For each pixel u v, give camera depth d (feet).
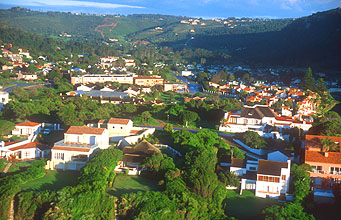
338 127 393.09
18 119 412.36
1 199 231.30
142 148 324.60
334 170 297.33
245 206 262.67
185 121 465.88
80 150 299.79
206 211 244.83
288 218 229.25
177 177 272.31
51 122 418.92
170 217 226.17
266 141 387.14
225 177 288.10
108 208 233.14
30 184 262.88
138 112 520.83
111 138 375.45
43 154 325.42
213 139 364.99
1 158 301.63
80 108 484.74
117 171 295.48
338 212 259.19
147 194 242.17
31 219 228.43
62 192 234.58
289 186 284.41
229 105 572.92
